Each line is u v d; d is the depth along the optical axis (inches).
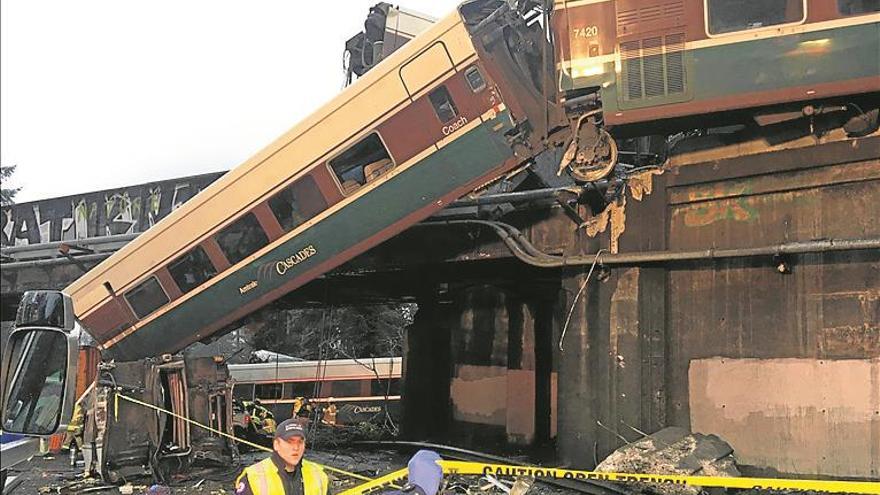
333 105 490.0
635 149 556.1
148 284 547.8
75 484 461.7
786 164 406.9
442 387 788.6
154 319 551.5
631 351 446.3
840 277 391.9
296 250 511.5
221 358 535.2
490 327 761.0
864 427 375.2
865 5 364.5
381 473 506.6
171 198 914.1
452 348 789.2
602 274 463.8
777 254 399.9
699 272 439.8
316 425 834.8
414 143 470.3
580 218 486.0
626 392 443.5
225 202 523.2
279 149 506.9
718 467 369.7
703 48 390.6
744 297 422.0
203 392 514.0
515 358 733.3
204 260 532.4
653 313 446.9
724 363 423.2
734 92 386.3
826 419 386.6
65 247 749.9
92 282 562.3
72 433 507.5
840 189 395.9
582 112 438.3
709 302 433.7
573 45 416.2
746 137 428.1
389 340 1603.1
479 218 573.3
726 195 430.9
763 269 417.1
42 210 1005.8
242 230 521.0
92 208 965.8
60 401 253.0
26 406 252.1
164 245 542.6
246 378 1053.2
